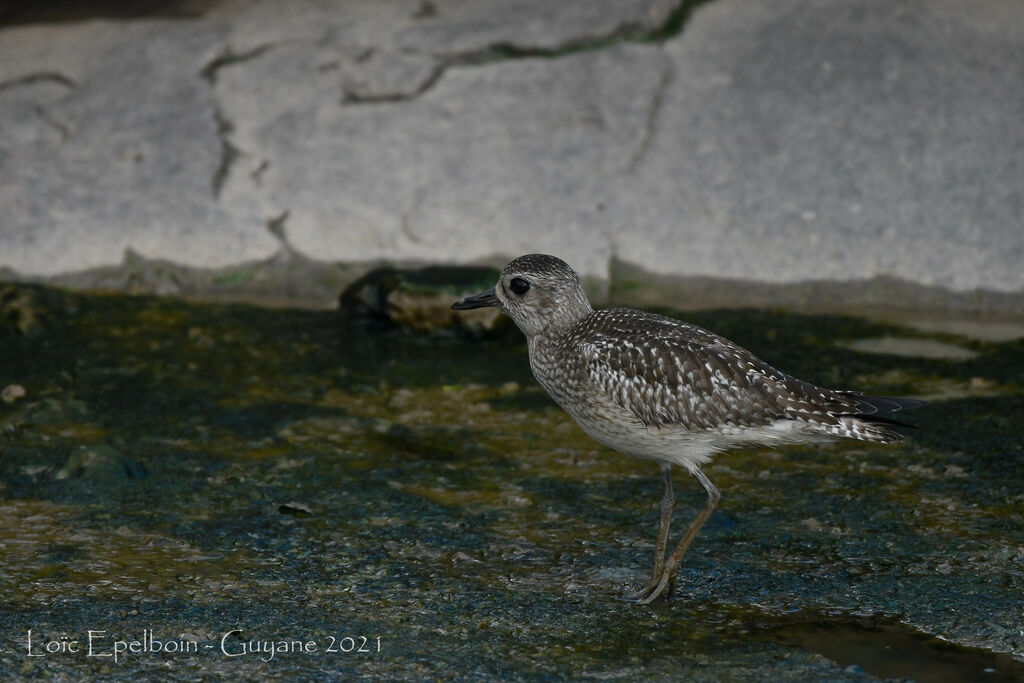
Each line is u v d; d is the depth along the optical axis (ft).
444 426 38.04
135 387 39.96
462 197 50.19
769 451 36.37
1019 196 48.19
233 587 28.76
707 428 28.48
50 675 25.09
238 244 49.06
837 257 47.55
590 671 25.61
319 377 41.42
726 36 55.01
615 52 54.65
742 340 43.42
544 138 51.96
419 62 54.75
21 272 48.11
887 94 51.80
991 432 36.52
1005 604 27.96
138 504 32.68
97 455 34.32
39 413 37.65
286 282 48.57
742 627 27.37
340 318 46.62
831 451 36.17
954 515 31.96
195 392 39.83
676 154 51.01
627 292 47.55
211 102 53.67
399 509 32.73
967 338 43.78
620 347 29.43
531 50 55.01
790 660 26.04
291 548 30.63
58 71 55.26
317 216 49.88
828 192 49.21
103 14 58.90
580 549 30.86
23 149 51.96
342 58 55.16
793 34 54.54
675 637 26.99
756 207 49.14
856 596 28.48
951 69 52.42
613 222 49.14
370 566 29.86
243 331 45.03
